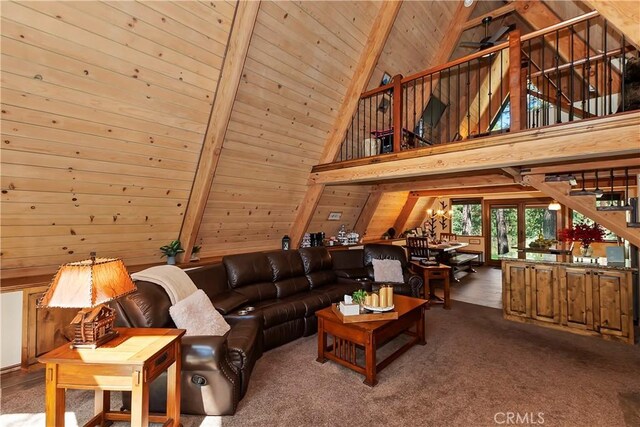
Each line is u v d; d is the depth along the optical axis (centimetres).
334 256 524
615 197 537
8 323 271
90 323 179
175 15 247
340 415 218
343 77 407
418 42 500
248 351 242
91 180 284
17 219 266
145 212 342
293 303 363
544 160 284
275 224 498
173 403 199
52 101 231
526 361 298
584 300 370
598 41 457
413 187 577
